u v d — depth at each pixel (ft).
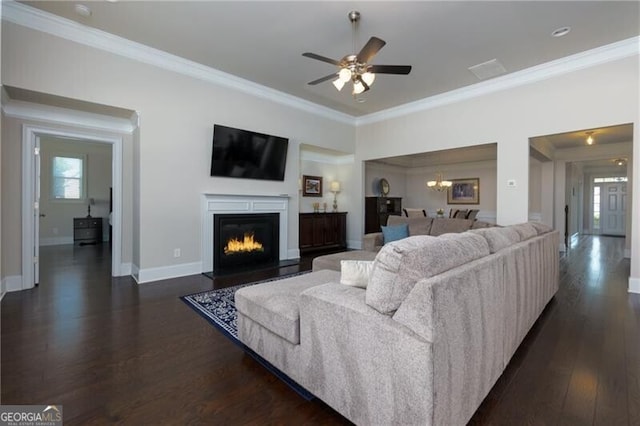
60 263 16.52
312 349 5.12
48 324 8.43
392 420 4.01
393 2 9.30
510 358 6.29
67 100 10.97
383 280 4.23
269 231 16.72
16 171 11.23
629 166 19.35
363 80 9.66
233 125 15.10
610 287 12.41
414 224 15.92
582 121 12.68
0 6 8.77
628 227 19.58
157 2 9.39
